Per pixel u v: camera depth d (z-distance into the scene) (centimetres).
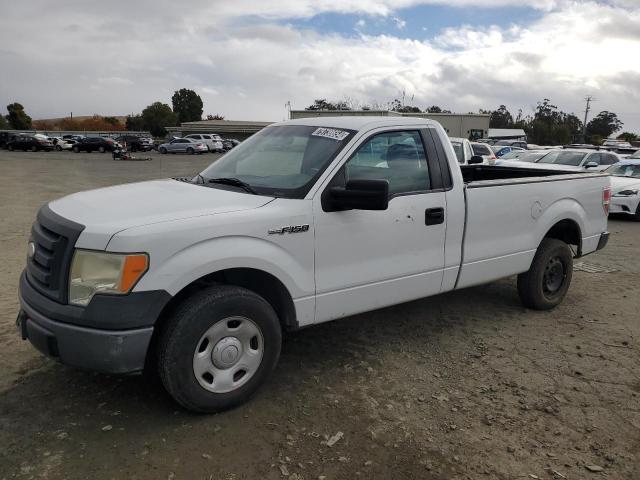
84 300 291
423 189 417
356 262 378
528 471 287
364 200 341
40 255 316
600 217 579
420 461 293
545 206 512
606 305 566
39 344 303
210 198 347
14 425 315
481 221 455
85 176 2216
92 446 297
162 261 294
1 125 9262
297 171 375
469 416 339
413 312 530
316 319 368
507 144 4591
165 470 279
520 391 373
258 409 341
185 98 10069
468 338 467
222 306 316
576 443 313
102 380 372
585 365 418
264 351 343
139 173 2427
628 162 1377
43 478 270
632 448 309
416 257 413
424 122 431
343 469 285
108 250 286
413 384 380
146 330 292
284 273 341
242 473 279
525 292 531
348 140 381
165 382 310
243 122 8519
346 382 381
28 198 1414
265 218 331
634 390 379
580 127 10450
